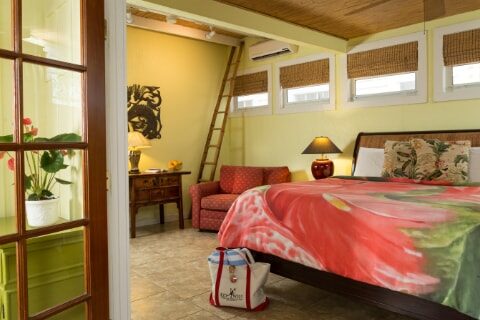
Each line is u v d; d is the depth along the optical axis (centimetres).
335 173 495
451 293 190
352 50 475
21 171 136
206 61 611
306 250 259
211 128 609
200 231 502
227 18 359
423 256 203
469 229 192
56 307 145
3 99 138
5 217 139
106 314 161
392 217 221
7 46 136
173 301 278
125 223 174
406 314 212
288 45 527
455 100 398
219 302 266
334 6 368
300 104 539
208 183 523
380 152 420
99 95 156
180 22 521
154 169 529
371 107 461
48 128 151
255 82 590
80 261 157
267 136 577
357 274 229
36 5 147
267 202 291
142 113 535
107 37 163
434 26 410
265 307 267
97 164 156
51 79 152
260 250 289
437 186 322
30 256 144
